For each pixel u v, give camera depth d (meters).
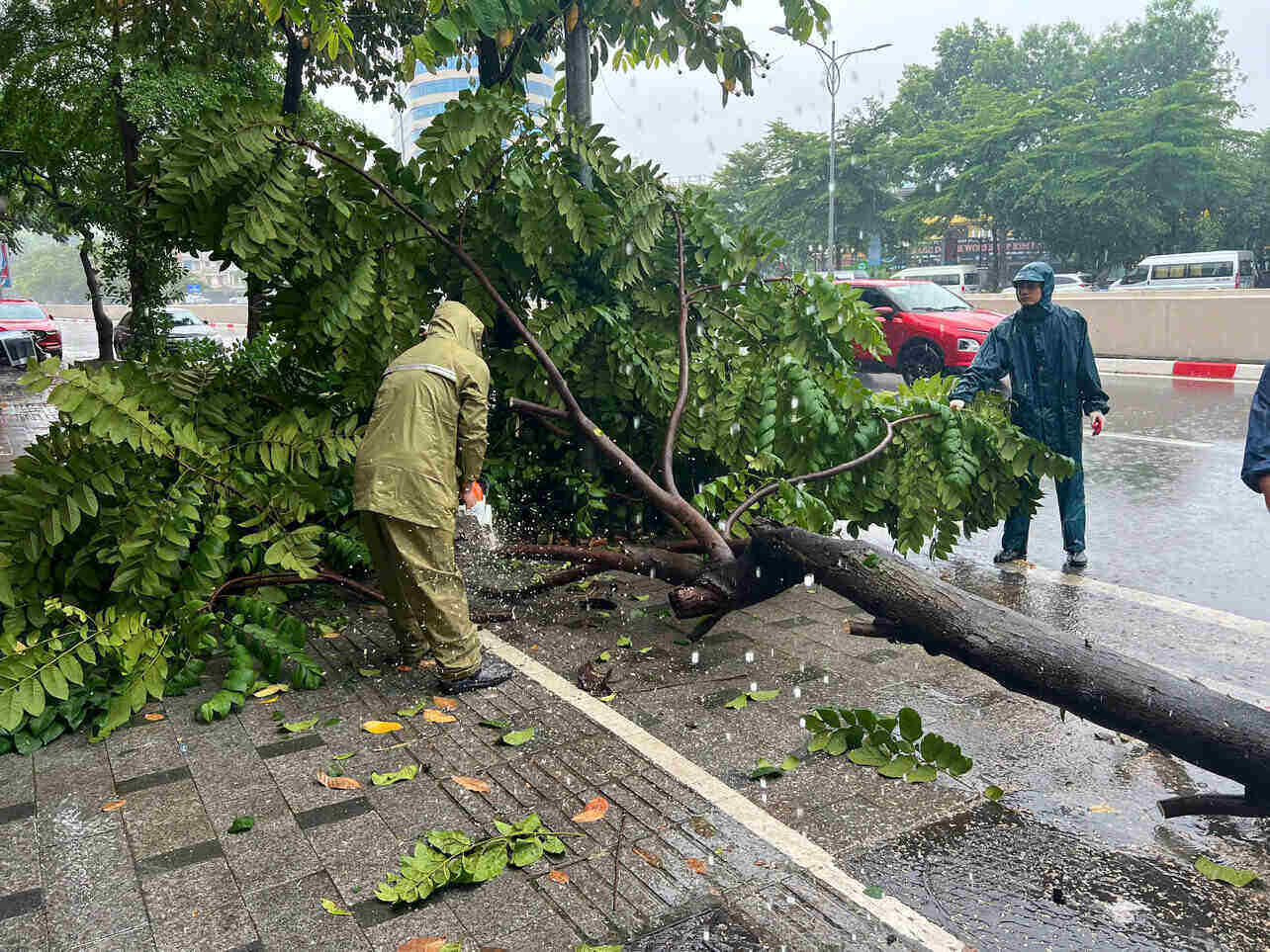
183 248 4.37
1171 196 46.09
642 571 4.72
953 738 3.45
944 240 74.00
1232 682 3.95
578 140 5.21
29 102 13.28
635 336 5.70
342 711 3.66
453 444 3.80
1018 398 5.70
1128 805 2.97
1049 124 50.19
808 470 5.13
